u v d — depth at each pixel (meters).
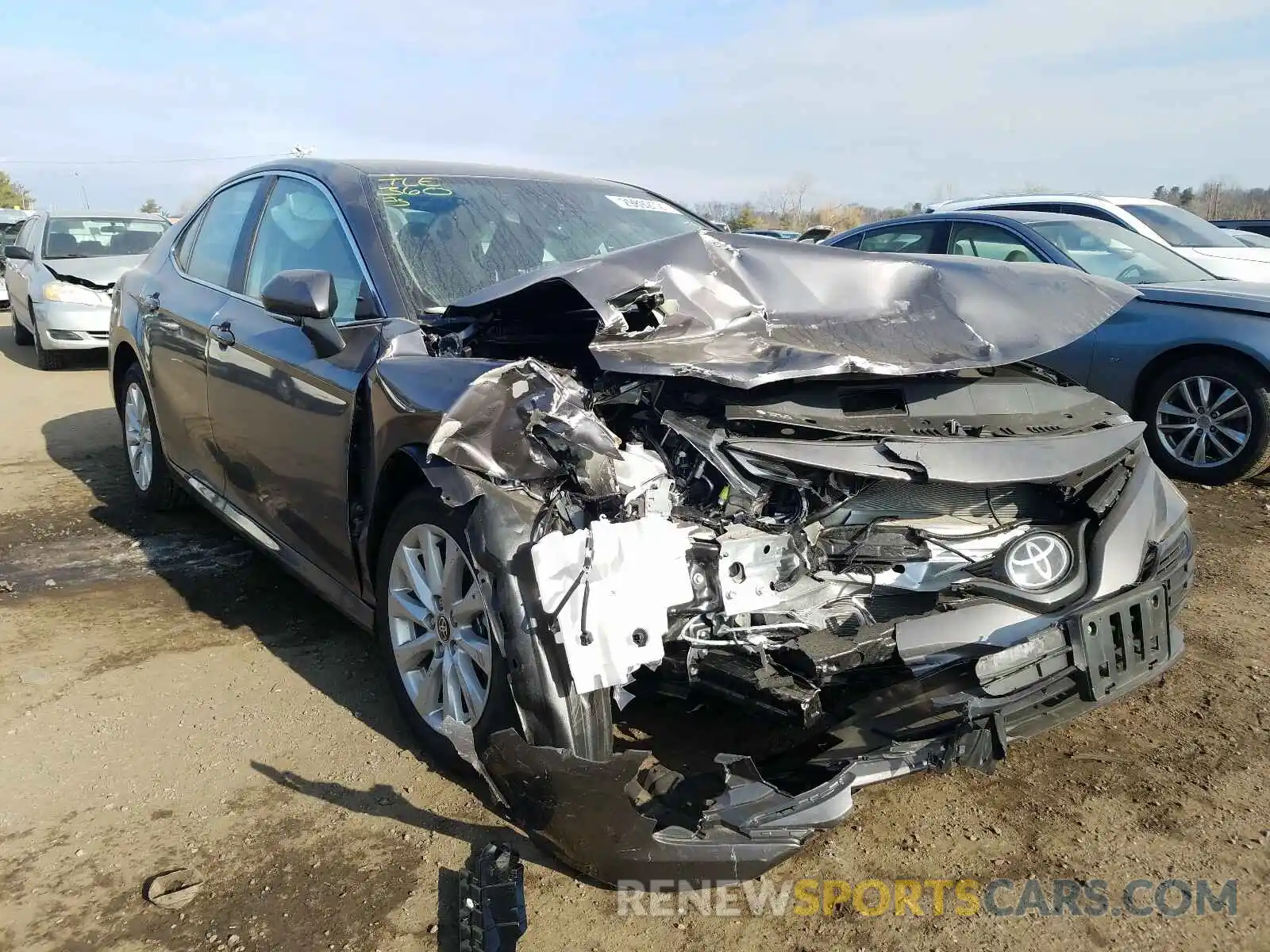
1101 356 5.92
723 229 4.28
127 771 2.78
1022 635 2.39
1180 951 2.11
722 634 2.33
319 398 3.10
